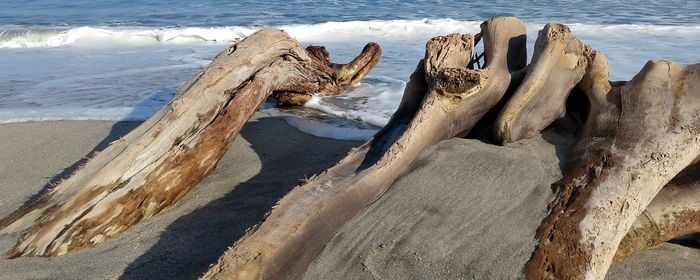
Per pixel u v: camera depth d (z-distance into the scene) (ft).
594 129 11.89
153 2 57.00
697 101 11.27
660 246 11.63
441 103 12.69
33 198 14.64
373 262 9.73
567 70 13.20
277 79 18.21
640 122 11.28
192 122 13.98
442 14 47.91
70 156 18.02
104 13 51.34
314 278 9.50
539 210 10.40
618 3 50.88
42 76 29.48
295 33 41.91
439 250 9.82
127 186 12.51
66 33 40.32
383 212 10.75
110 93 25.80
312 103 23.43
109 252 11.67
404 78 27.37
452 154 12.14
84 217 11.89
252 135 19.61
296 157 17.43
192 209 13.70
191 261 11.27
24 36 39.65
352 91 25.21
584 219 9.92
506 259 9.48
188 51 36.78
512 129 12.62
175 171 13.46
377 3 54.34
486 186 11.19
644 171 10.57
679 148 10.85
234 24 44.96
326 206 10.11
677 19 42.93
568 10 48.03
